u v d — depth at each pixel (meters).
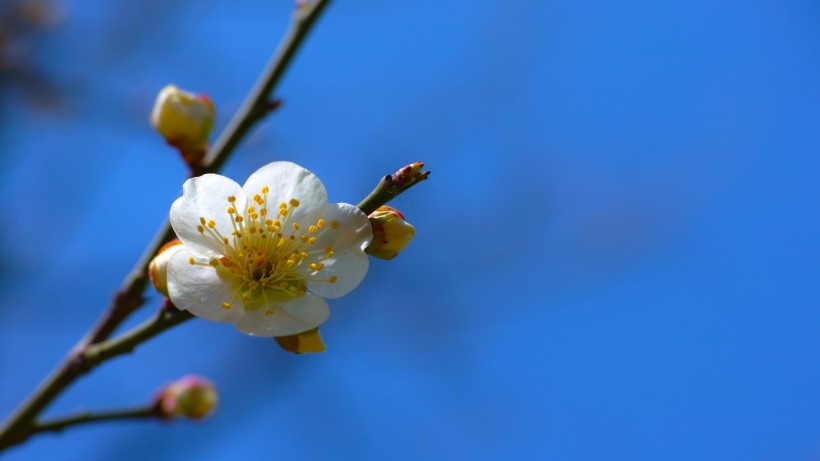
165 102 0.45
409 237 0.42
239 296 0.42
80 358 0.44
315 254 0.42
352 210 0.42
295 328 0.42
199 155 0.45
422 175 0.41
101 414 0.46
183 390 0.47
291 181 0.42
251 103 0.46
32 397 0.45
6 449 0.45
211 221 0.42
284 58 0.46
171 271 0.42
